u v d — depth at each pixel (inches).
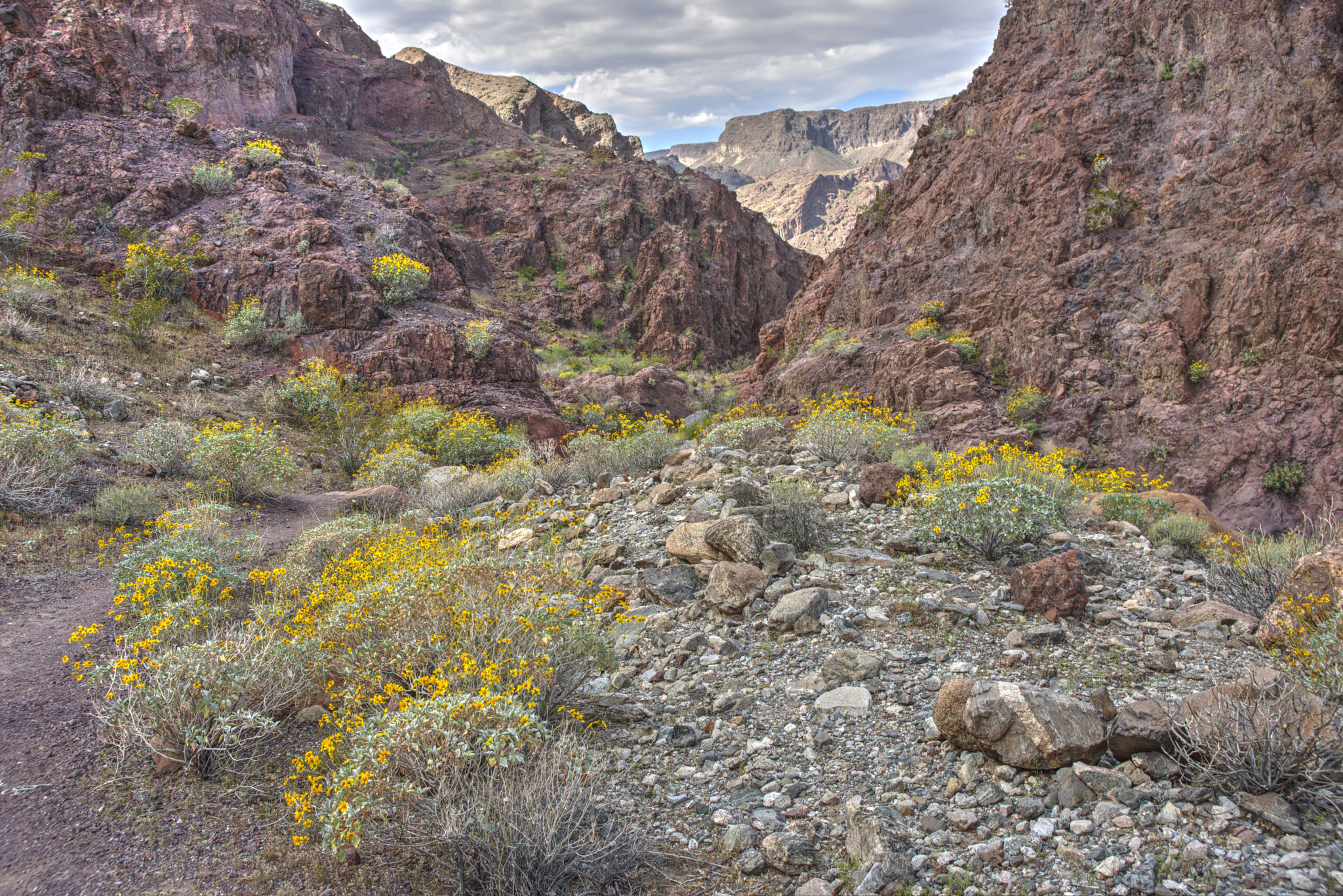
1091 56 1112.8
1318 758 112.7
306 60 2667.3
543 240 2337.6
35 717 171.6
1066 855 111.3
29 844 126.3
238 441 427.5
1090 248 975.0
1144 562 245.0
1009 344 966.4
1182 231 917.2
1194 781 120.1
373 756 123.1
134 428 511.8
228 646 171.2
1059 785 125.3
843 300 1242.0
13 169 877.2
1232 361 826.8
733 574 222.5
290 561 288.4
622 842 126.0
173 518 323.6
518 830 116.4
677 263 2332.7
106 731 164.4
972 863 113.5
